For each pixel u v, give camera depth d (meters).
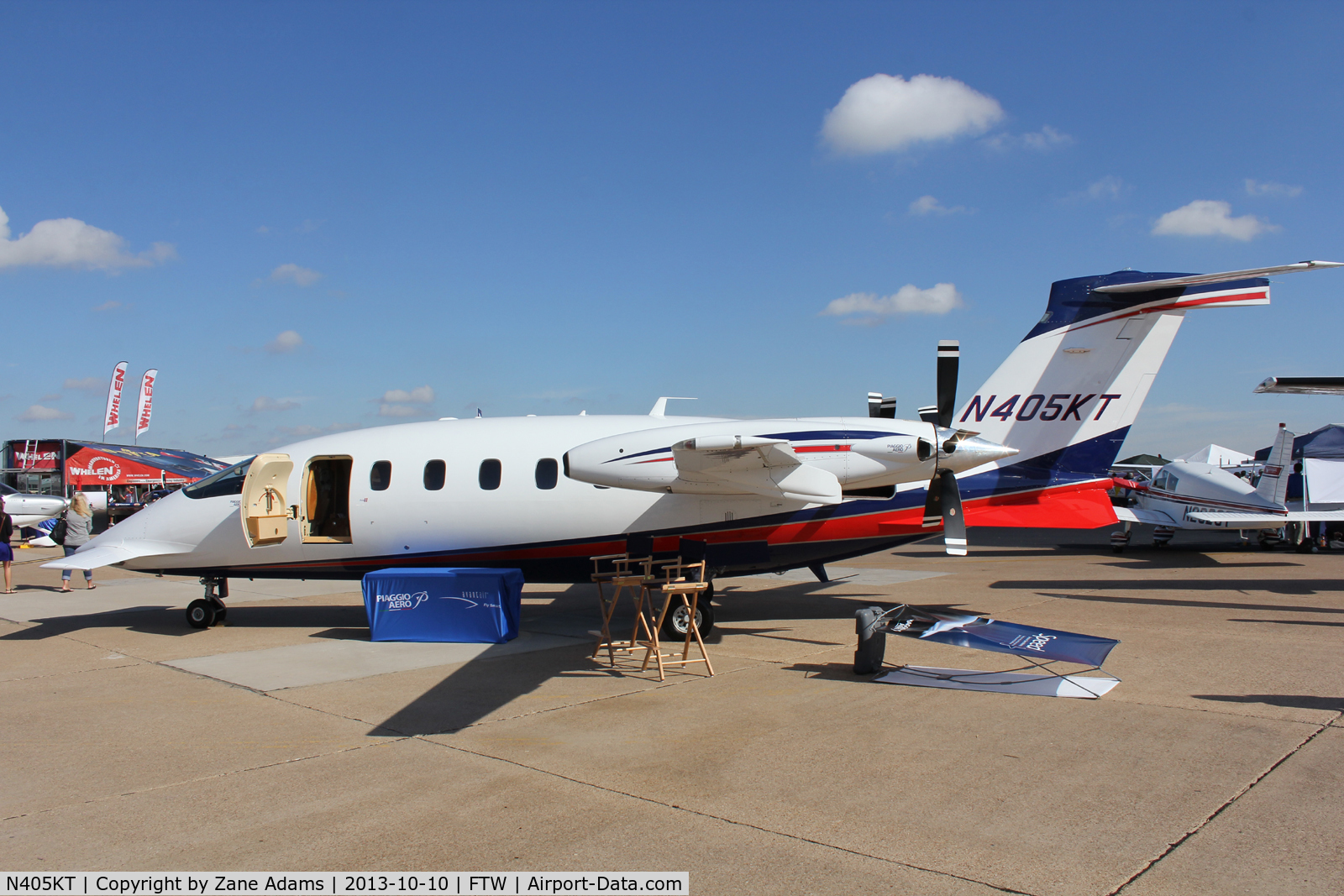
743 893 3.54
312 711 6.59
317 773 5.12
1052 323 10.78
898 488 10.18
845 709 6.41
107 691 7.38
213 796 4.77
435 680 7.62
